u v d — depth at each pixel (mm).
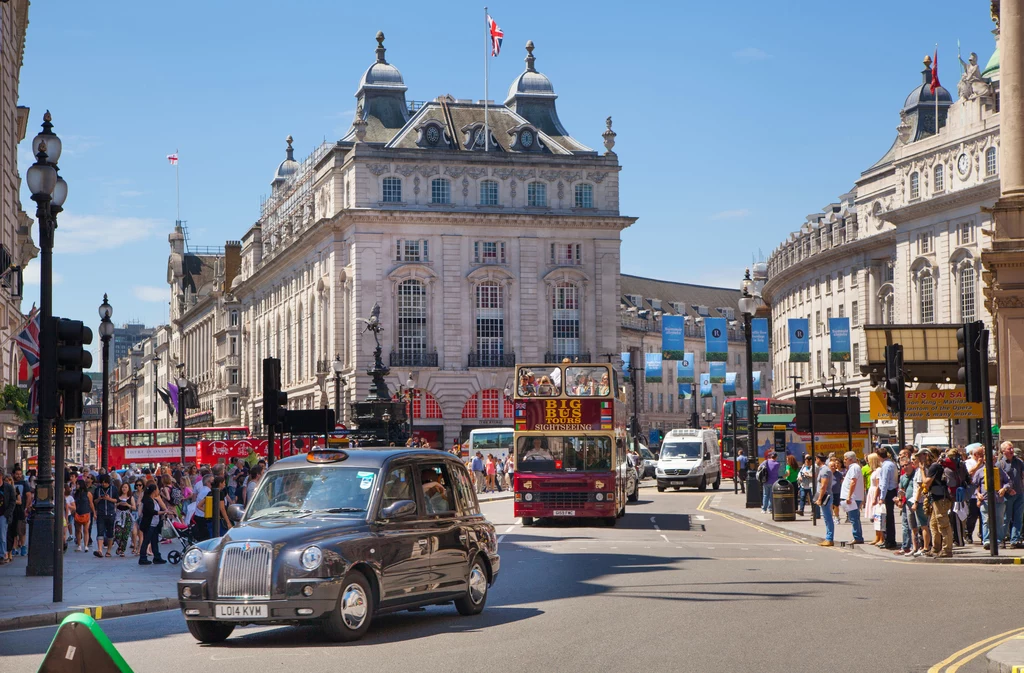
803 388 115688
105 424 38250
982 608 15719
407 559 14531
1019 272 31141
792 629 13875
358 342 89062
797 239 116625
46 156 19469
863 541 28281
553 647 12695
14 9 44031
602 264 94125
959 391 34812
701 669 11234
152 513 26094
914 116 97062
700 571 21688
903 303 90875
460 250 91562
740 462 63969
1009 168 31547
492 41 92438
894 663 11531
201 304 154125
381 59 97250
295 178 108688
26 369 47594
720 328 70938
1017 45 31469
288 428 29125
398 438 50125
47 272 18750
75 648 6945
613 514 35625
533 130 94812
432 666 11664
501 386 91438
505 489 67375
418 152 91438
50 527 22969
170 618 16938
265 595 13328
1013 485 25219
